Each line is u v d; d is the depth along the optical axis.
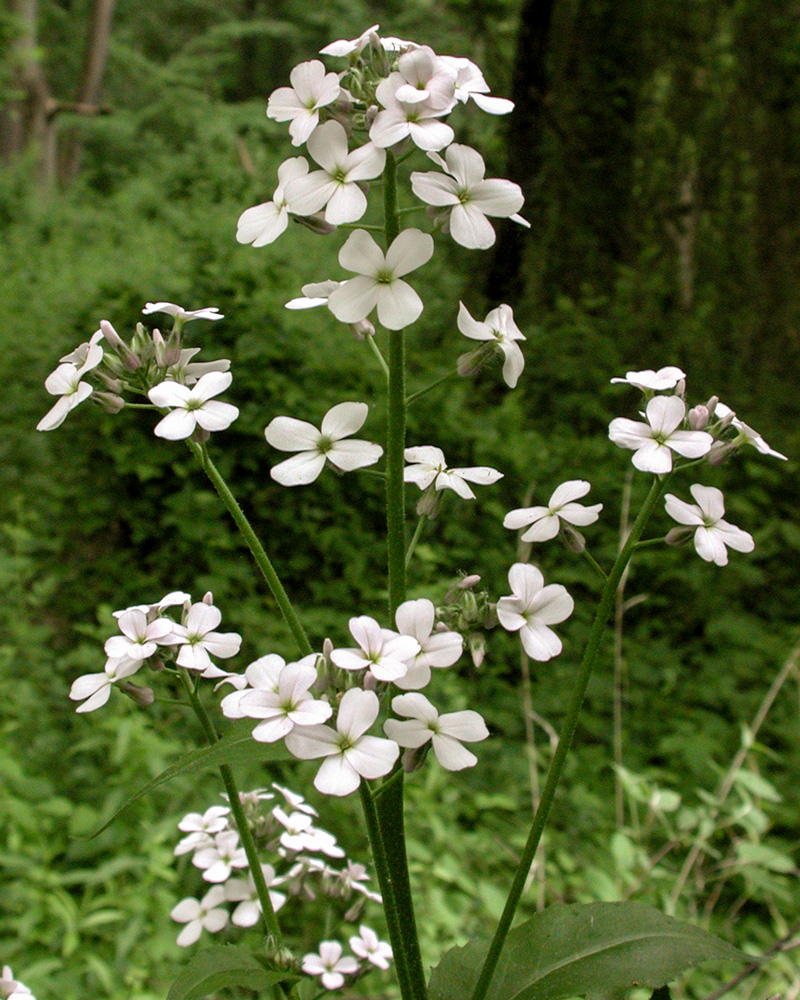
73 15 19.42
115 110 15.38
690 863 3.11
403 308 1.07
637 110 8.09
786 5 7.89
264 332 5.30
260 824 1.58
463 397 6.20
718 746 4.10
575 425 6.68
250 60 20.55
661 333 7.46
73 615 4.96
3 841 3.01
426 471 1.29
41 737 3.53
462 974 1.23
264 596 5.00
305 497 5.12
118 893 2.88
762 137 8.01
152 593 5.03
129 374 1.24
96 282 6.16
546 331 7.46
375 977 2.69
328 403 5.25
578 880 3.19
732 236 8.01
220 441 5.16
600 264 8.04
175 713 3.83
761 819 3.18
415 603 1.12
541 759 3.96
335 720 1.05
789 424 6.93
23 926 2.68
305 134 1.11
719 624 5.08
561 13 8.20
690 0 8.05
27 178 13.01
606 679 4.68
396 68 1.15
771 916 3.43
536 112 7.94
